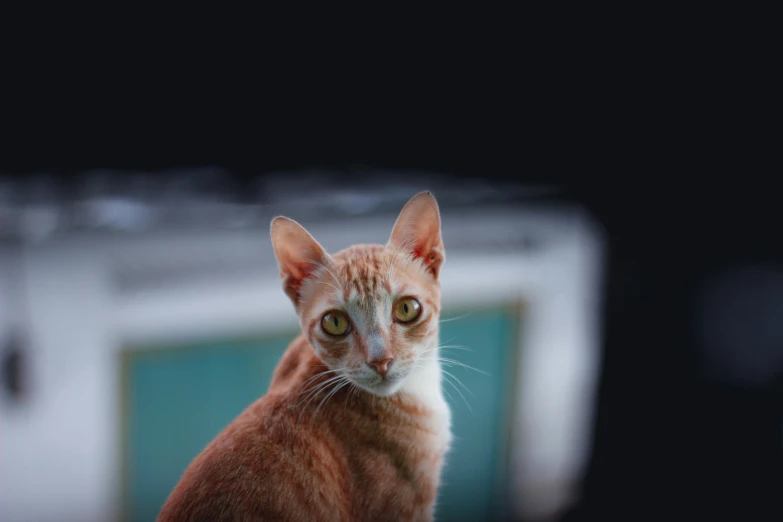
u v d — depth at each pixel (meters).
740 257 1.36
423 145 1.31
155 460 1.19
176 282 1.18
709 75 1.27
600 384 1.37
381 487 0.69
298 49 1.21
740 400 1.36
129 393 1.18
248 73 1.20
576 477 1.36
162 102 1.19
